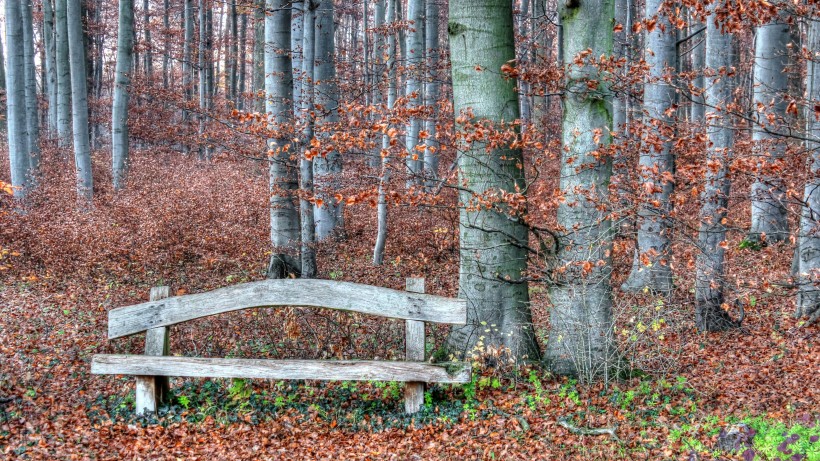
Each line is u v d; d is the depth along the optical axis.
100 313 9.26
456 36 6.62
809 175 5.59
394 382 6.36
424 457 4.92
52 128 24.47
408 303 5.50
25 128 15.26
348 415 5.64
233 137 10.88
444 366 5.42
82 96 15.46
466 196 6.79
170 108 22.02
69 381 6.68
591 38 6.19
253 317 8.34
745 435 4.91
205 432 5.31
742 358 7.81
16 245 11.64
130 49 17.58
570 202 6.40
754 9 4.70
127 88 17.61
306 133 9.98
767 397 6.55
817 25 7.20
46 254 11.35
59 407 5.75
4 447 4.88
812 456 4.34
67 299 9.85
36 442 4.98
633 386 6.55
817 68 7.18
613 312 6.73
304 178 10.54
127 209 14.19
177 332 7.89
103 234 12.16
